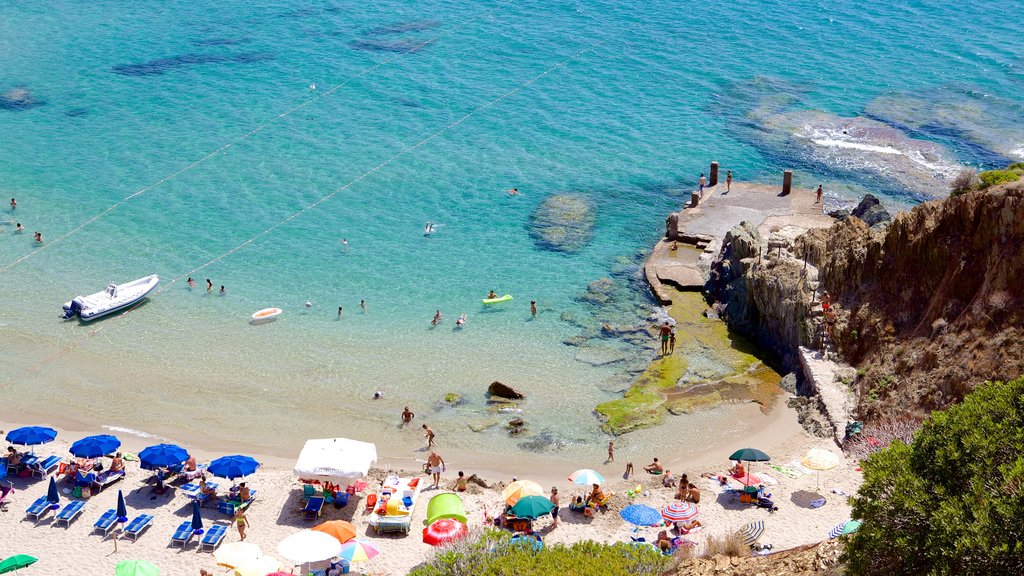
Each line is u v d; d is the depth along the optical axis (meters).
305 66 110.62
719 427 50.16
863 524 27.39
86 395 53.19
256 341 59.00
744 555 34.59
